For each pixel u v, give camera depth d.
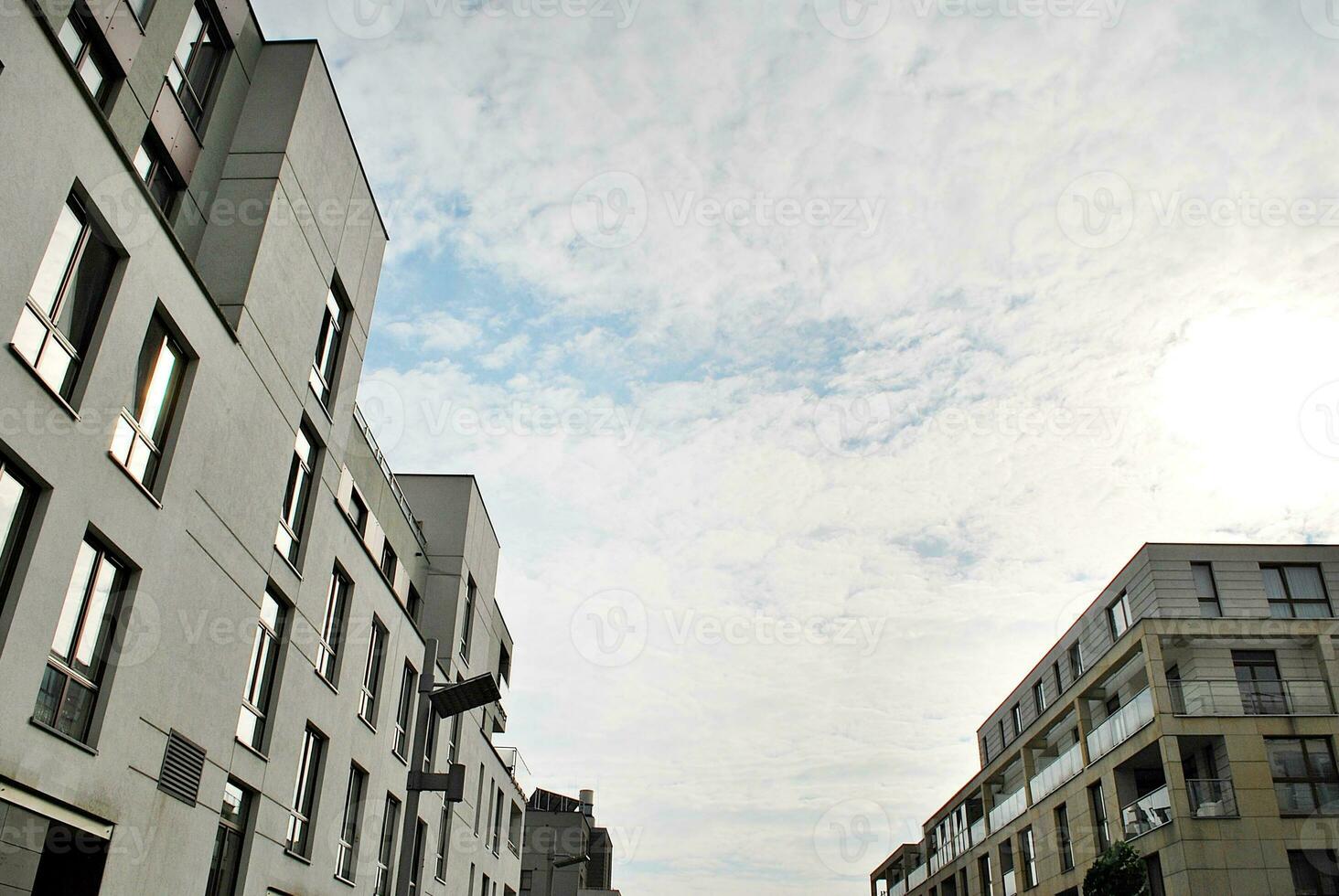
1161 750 27.84
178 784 11.88
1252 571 31.11
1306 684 28.25
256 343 14.05
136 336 10.91
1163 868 27.05
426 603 26.59
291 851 15.32
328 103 16.62
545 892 54.53
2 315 8.74
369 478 20.06
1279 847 25.95
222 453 13.05
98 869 10.35
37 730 9.28
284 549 15.54
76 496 9.87
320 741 16.95
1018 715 41.94
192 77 14.02
